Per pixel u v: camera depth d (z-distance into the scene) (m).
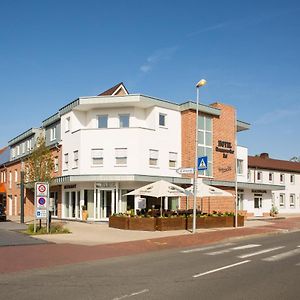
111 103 30.73
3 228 23.94
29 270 10.48
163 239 18.38
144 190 23.67
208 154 33.84
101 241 17.31
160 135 31.39
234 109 36.50
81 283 8.71
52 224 23.28
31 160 28.42
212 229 23.98
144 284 8.56
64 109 33.56
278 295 7.55
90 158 30.39
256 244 17.08
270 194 42.25
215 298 7.32
